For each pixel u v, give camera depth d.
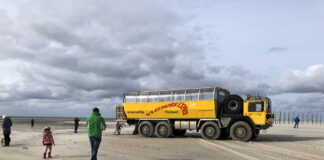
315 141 18.25
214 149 13.92
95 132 9.30
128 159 10.61
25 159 10.62
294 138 20.50
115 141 17.88
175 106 20.73
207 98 19.62
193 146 15.17
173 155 11.75
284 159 10.98
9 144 15.96
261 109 18.27
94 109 9.61
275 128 34.22
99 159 10.56
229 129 19.36
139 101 22.27
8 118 15.41
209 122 19.52
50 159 10.59
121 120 23.27
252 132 18.45
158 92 21.77
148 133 21.59
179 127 20.70
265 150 13.68
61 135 24.02
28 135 23.61
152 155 11.70
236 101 18.97
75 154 11.88
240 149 14.01
